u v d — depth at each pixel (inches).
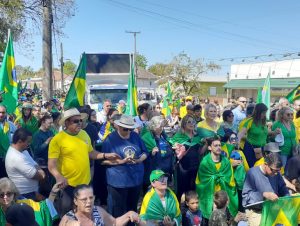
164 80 1942.7
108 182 217.0
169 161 247.8
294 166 239.1
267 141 283.3
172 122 527.2
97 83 694.5
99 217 160.9
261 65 1551.4
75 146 197.5
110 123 290.4
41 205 171.9
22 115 326.3
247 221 217.6
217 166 239.1
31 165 192.2
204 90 2015.3
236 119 379.6
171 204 207.2
